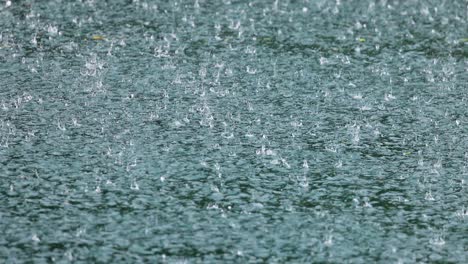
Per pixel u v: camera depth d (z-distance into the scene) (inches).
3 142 676.1
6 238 540.1
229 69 855.1
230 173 643.5
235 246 541.6
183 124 726.5
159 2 1057.5
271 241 549.6
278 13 1035.3
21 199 591.2
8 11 996.6
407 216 590.6
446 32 997.8
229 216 580.7
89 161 652.1
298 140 706.2
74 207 583.5
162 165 650.8
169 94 788.0
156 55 883.4
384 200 612.1
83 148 673.6
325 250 541.0
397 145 704.4
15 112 732.7
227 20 1002.1
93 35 933.8
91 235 548.1
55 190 605.9
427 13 1062.4
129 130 708.7
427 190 629.6
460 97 811.4
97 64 851.4
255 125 731.4
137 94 783.7
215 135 708.0
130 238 546.6
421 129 737.6
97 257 522.3
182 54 890.1
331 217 584.7
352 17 1034.7
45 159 652.1
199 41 930.1
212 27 976.9
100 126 713.6
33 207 581.0
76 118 727.1
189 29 966.4
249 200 604.1
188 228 562.3
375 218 585.9
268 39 946.7
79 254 525.3
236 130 719.1
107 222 565.3
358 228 571.5
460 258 538.3
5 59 853.2
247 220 576.1
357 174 650.8
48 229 553.3
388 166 666.8
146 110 750.5
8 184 611.5
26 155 657.0
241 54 898.1
